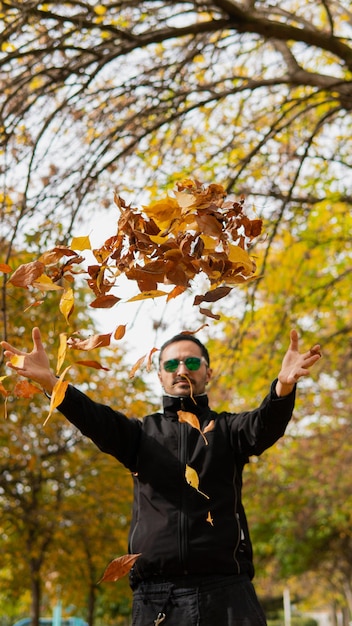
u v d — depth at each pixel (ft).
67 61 22.85
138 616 10.15
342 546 78.23
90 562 50.24
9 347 10.38
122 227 8.76
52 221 21.36
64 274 9.68
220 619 9.79
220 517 10.29
